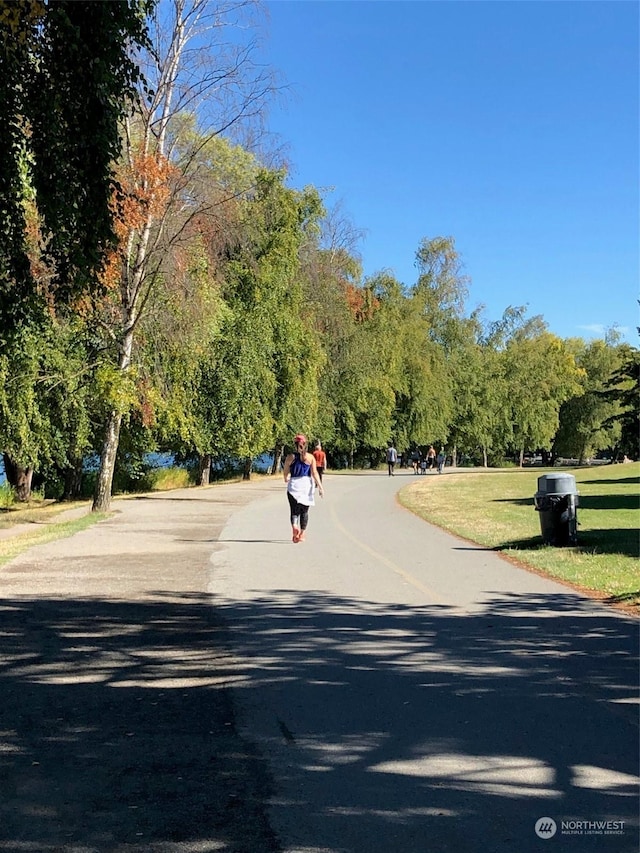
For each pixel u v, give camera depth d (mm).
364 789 4598
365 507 26734
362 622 9016
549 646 7914
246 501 30562
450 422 70062
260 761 5016
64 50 9570
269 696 6355
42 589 11203
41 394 24438
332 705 6113
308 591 10969
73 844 3971
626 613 9477
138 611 9672
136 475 40250
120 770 4895
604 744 5273
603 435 87750
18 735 5512
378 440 58906
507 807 4371
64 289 11648
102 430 31594
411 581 11734
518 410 78375
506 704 6109
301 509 16438
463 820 4219
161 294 25766
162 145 22484
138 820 4230
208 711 6004
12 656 7641
